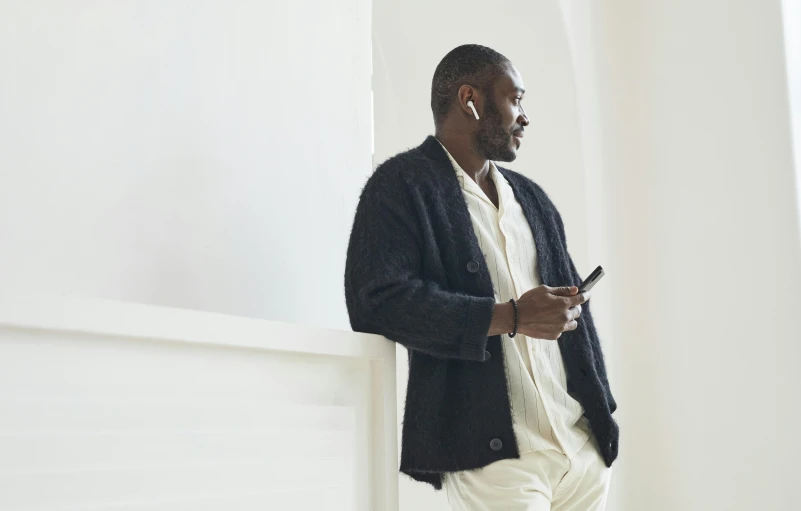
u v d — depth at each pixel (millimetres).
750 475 3418
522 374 1675
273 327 1402
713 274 3627
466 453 1622
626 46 4012
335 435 1521
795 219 3441
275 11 2242
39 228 1648
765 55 3607
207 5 2057
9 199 1609
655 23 3949
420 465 1625
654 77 3916
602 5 4039
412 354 1725
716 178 3672
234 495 1322
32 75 1674
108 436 1170
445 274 1702
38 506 1083
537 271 1823
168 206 1895
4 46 1635
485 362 1659
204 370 1313
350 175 2393
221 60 2070
